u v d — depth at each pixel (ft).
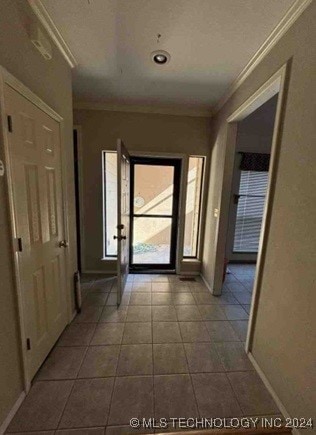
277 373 4.62
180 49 5.82
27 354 4.62
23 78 4.28
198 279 10.68
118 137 9.93
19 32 4.10
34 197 4.80
